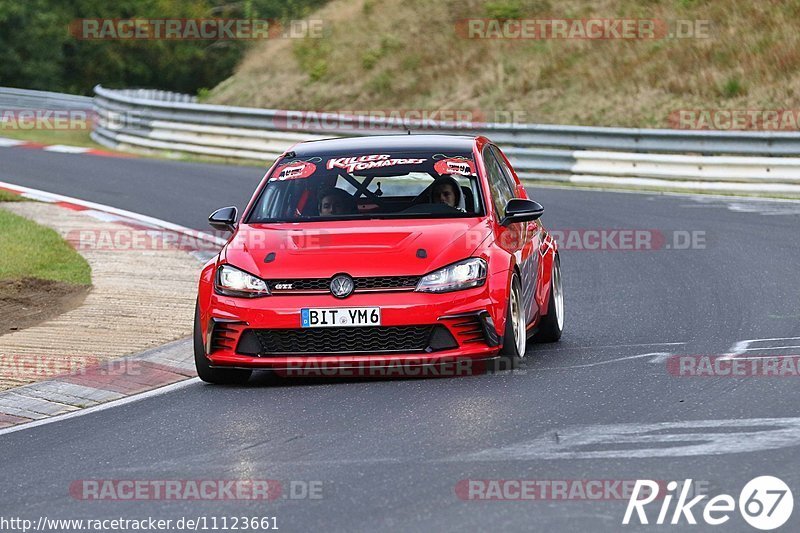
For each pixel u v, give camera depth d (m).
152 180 76.62
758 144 73.31
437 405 25.11
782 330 33.16
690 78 95.81
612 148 77.69
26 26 184.00
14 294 41.28
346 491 19.11
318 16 130.38
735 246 50.84
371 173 31.39
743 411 23.62
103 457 22.36
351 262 27.78
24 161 85.50
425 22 117.62
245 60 129.75
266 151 89.25
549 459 20.47
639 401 24.86
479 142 33.25
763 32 98.62
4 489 20.44
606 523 17.03
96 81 198.75
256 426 24.16
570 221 59.78
